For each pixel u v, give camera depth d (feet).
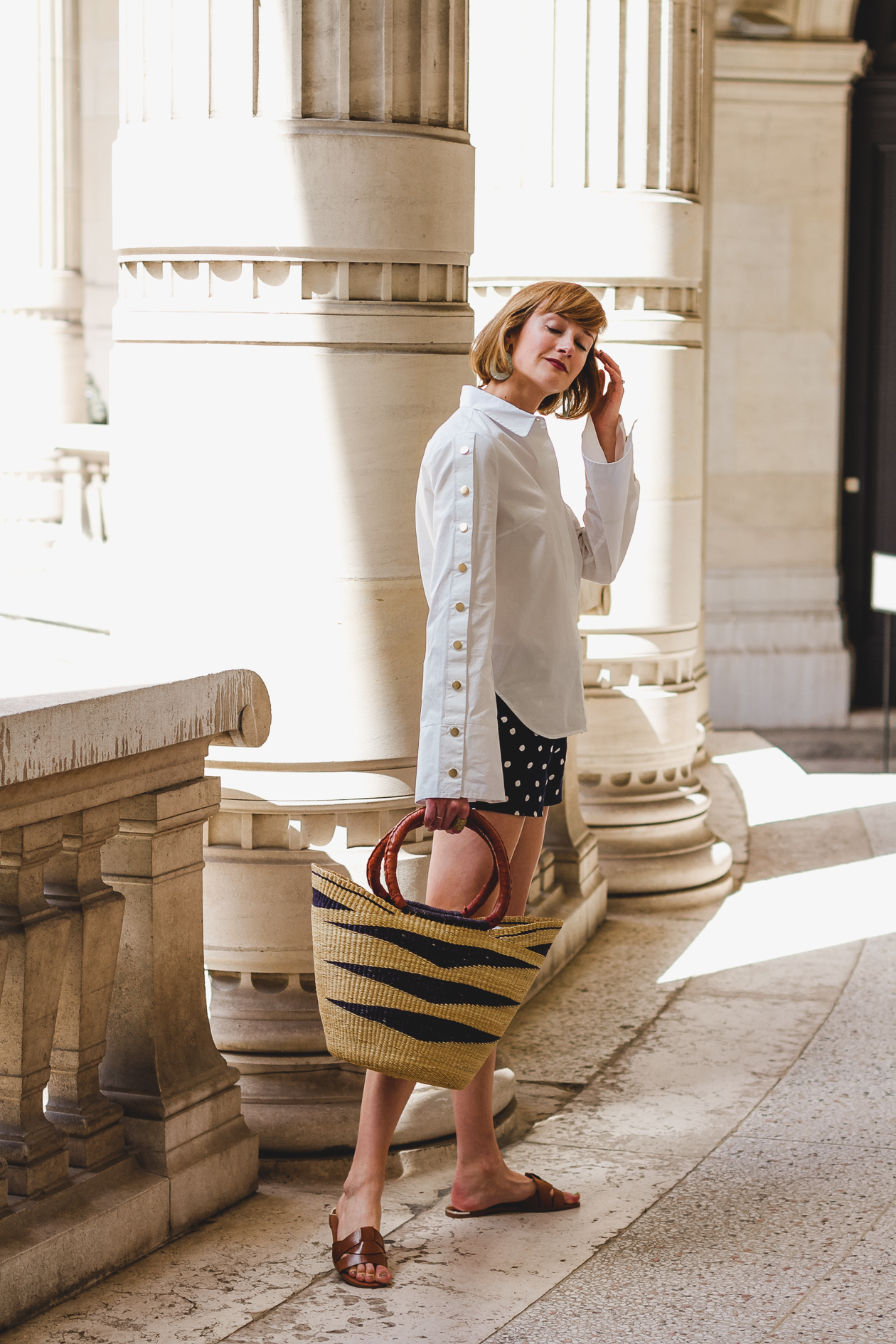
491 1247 10.02
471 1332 8.84
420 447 11.45
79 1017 9.62
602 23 17.92
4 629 22.24
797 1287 9.35
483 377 9.91
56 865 9.56
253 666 11.37
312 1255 9.91
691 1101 12.78
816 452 33.09
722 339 32.78
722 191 32.45
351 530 11.29
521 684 9.71
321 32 11.01
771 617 33.14
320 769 11.48
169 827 10.09
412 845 11.84
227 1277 9.58
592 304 9.76
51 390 27.40
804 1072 13.38
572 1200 10.65
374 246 11.14
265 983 11.77
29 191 27.14
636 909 18.63
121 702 9.29
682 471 19.13
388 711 11.53
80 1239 9.29
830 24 31.96
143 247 11.44
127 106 11.63
